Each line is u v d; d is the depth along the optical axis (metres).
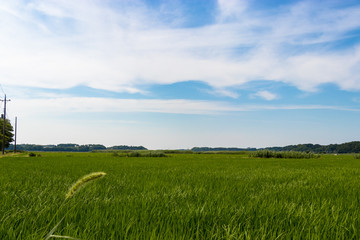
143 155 55.84
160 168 15.61
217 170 14.29
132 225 3.29
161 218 3.73
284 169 15.46
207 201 4.93
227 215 3.81
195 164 21.12
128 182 8.09
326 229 3.24
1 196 5.29
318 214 4.02
